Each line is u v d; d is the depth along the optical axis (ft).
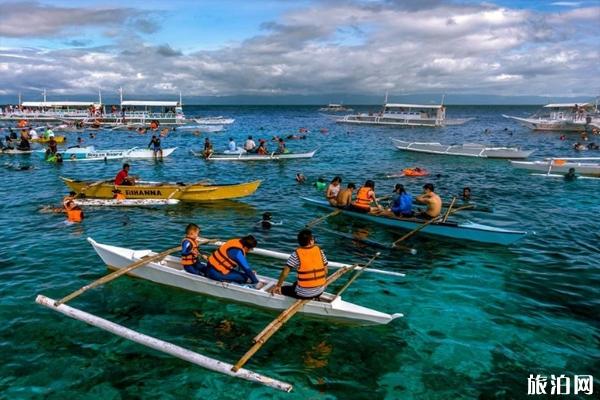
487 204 61.36
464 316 29.48
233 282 29.76
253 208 57.31
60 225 48.16
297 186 72.59
